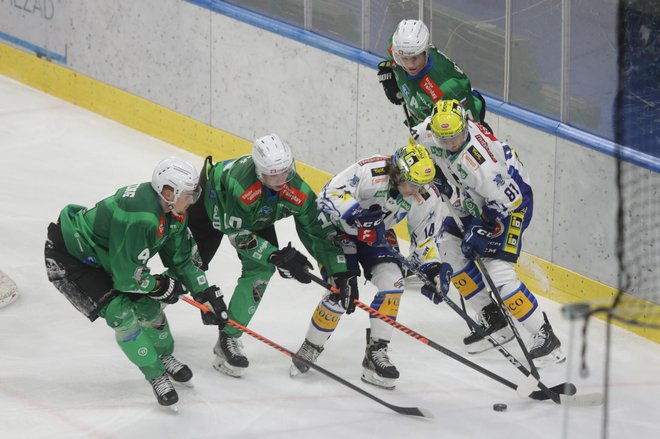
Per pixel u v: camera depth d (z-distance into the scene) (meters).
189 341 16.53
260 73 21.73
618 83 16.88
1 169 21.84
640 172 16.72
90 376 15.54
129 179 21.88
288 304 17.72
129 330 14.23
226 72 22.28
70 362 15.86
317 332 15.34
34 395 15.02
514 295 15.51
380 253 15.12
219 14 22.05
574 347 16.61
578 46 17.34
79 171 22.06
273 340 16.62
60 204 20.59
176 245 14.48
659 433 14.45
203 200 15.16
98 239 14.09
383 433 14.31
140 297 14.60
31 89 25.77
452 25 19.03
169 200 13.66
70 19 24.69
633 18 16.47
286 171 13.98
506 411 14.84
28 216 20.05
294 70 21.19
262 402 15.01
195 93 22.92
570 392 14.87
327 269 14.91
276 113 21.70
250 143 22.23
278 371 15.79
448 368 15.95
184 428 14.39
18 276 18.09
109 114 24.55
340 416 14.70
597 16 17.00
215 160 22.92
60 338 16.47
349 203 14.35
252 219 14.71
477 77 18.92
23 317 16.98
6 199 20.59
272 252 14.71
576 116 17.62
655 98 16.53
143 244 13.77
